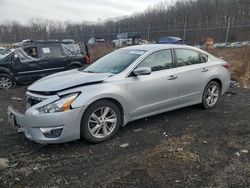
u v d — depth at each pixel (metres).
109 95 4.84
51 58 11.03
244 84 9.77
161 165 3.99
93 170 3.97
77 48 11.84
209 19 40.31
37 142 4.56
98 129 4.84
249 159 4.14
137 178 3.70
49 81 5.08
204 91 6.42
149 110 5.49
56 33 41.12
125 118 5.17
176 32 26.75
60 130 4.46
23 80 10.66
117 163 4.14
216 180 3.61
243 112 6.40
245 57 11.98
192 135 5.08
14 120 4.85
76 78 5.03
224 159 4.14
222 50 17.80
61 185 3.63
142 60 5.44
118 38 28.30
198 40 26.06
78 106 4.53
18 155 4.49
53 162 4.25
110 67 5.51
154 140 4.94
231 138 4.91
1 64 10.32
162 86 5.56
